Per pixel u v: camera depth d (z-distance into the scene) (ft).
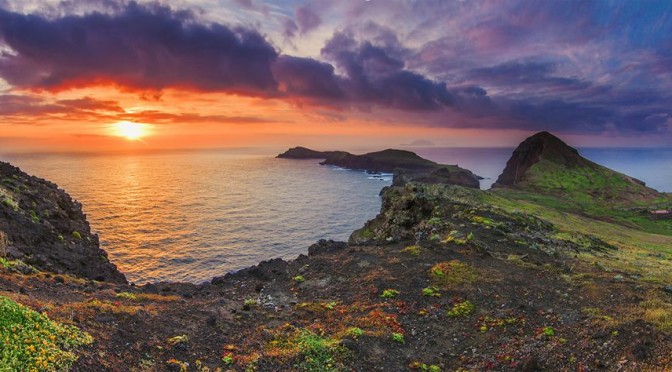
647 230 349.82
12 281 60.49
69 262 93.56
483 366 51.88
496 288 76.54
